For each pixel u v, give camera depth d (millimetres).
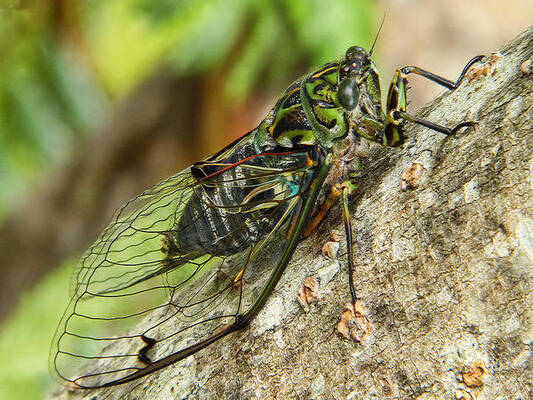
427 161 147
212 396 149
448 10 225
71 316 161
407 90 160
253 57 230
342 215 151
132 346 159
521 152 141
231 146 169
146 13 239
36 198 296
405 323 142
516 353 138
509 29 223
